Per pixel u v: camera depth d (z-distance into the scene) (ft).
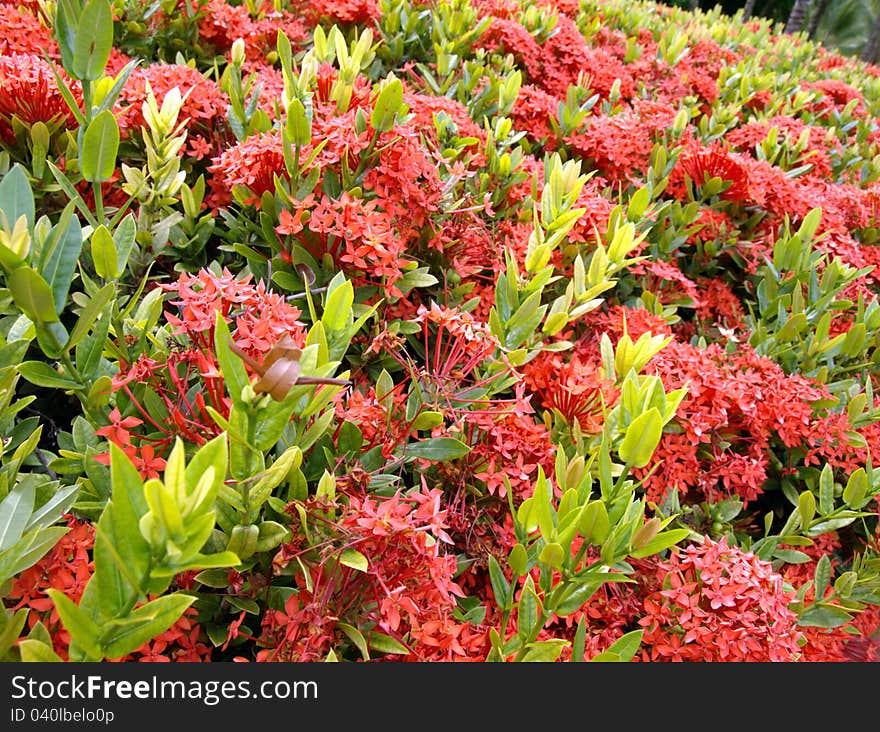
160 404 4.88
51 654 3.10
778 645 5.62
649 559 6.28
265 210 6.61
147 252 6.66
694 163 11.25
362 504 4.67
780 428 8.19
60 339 4.19
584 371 6.72
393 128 6.67
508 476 6.01
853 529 9.30
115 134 4.75
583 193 9.10
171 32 10.48
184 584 4.46
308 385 3.41
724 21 28.37
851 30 59.67
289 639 4.16
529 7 14.75
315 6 11.66
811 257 10.01
